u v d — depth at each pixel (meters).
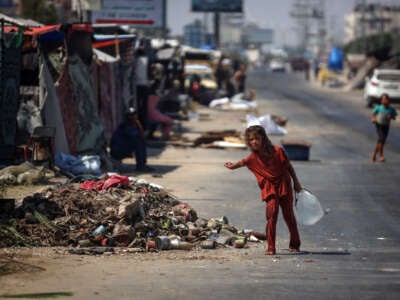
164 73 62.72
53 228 16.80
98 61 34.50
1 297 11.11
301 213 16.22
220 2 140.38
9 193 22.56
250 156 15.71
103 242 16.62
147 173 29.97
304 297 11.57
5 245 15.95
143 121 42.72
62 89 29.05
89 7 44.81
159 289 11.98
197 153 38.12
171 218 18.48
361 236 18.48
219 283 12.52
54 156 27.55
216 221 19.03
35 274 12.81
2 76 26.59
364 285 12.47
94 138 30.88
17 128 27.94
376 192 26.31
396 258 15.49
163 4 66.38
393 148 42.72
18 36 26.88
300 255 15.81
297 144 36.28
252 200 24.02
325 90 118.69
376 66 114.62
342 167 33.75
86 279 12.59
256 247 17.00
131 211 17.81
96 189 19.56
